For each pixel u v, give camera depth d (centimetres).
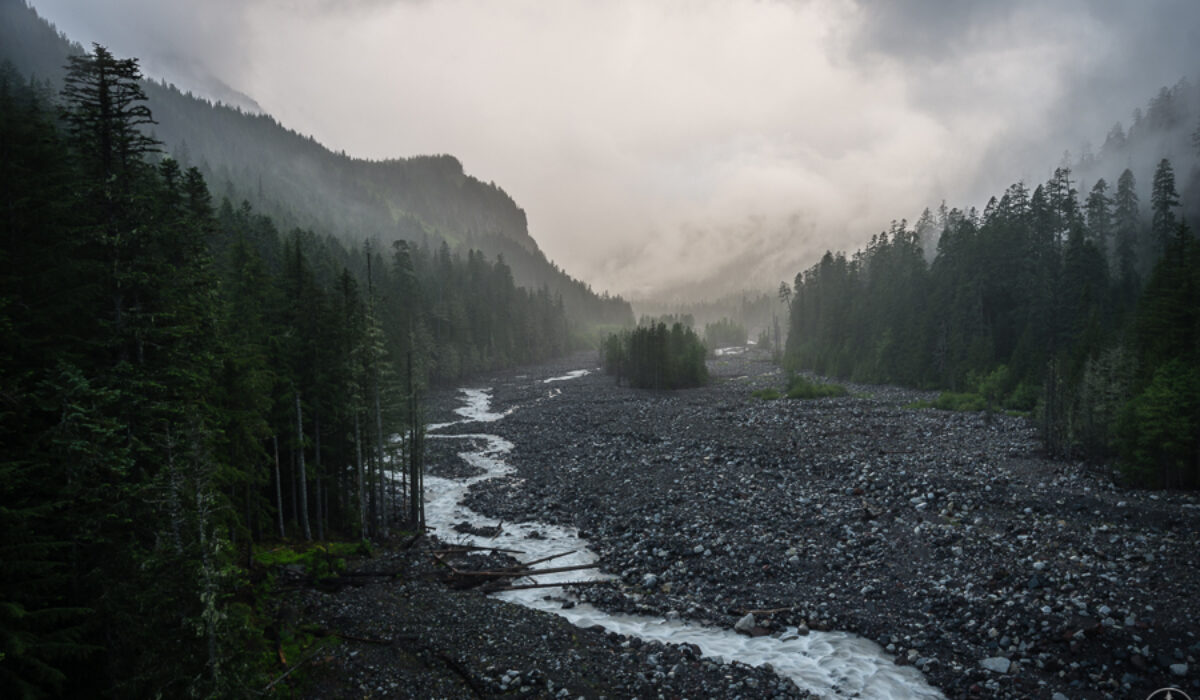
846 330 11450
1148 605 1880
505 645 1944
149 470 1571
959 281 8356
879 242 12669
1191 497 2934
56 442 1230
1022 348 6644
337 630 2045
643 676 1741
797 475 3962
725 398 8631
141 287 1664
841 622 2078
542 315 17462
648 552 2869
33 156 1719
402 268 10506
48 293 1574
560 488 4181
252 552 2364
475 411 8356
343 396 3194
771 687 1673
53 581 1217
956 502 3086
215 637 1187
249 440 2400
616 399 9081
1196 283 4191
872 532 2845
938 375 8244
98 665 1326
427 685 1708
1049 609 1942
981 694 1612
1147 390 3316
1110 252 9194
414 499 3425
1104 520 2666
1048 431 4131
